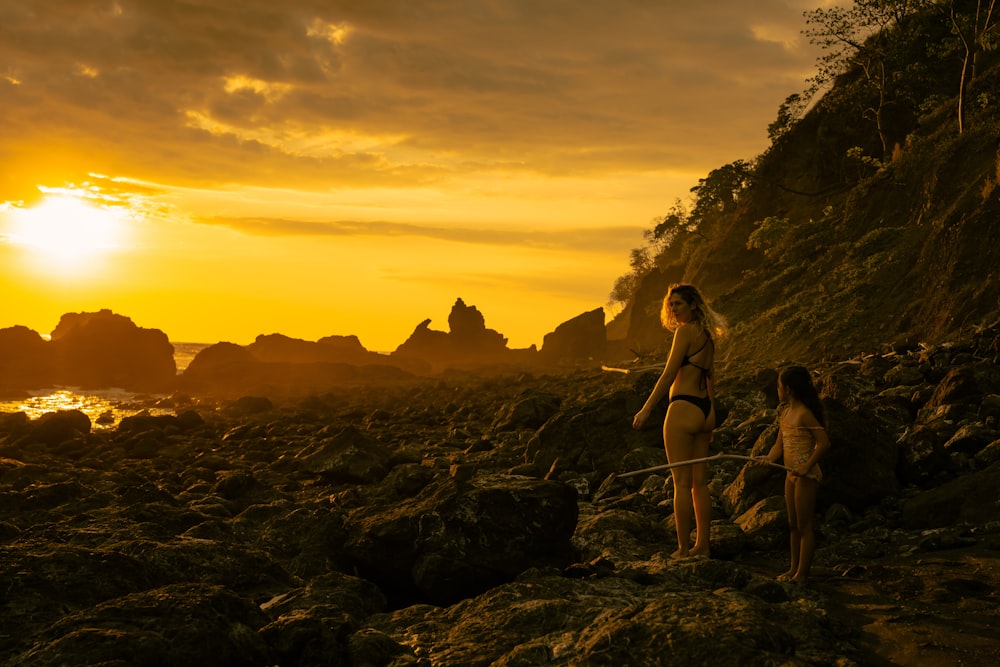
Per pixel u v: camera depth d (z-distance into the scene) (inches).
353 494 376.5
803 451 231.5
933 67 1419.8
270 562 237.5
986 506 270.7
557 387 1031.6
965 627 185.2
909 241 888.3
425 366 2888.8
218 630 163.0
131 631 156.4
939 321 690.8
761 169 1854.1
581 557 270.7
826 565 248.4
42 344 2289.6
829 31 1459.2
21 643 160.9
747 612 159.5
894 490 304.7
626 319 3604.8
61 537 253.9
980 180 780.6
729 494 326.6
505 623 191.8
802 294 1031.0
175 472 510.9
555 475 418.6
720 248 1859.0
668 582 225.9
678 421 261.7
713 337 267.6
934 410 394.6
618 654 151.8
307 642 171.2
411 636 194.4
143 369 2298.2
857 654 173.9
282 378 2098.9
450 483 257.4
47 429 721.0
